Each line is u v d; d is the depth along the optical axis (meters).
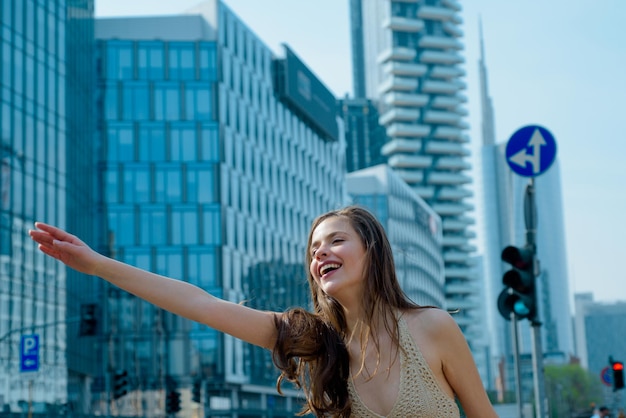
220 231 80.88
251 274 86.44
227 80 85.62
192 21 85.56
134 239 79.94
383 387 3.09
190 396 77.00
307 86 105.31
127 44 82.62
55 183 58.06
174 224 80.62
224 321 3.26
